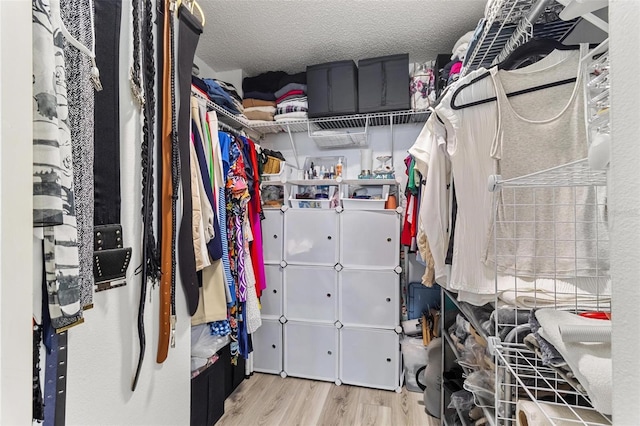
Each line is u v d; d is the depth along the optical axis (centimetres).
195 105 137
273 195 239
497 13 102
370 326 203
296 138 264
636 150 31
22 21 37
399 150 242
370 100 210
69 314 50
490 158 95
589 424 50
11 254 35
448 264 117
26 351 36
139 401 85
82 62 58
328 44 207
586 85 69
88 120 60
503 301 90
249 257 185
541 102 90
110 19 74
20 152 36
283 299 218
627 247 32
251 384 206
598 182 66
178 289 103
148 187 86
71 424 66
